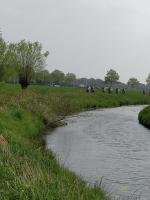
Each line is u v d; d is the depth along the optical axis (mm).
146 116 47719
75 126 42781
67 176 17672
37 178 14148
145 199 17062
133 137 35719
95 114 60031
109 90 104562
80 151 27594
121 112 66250
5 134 22375
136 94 117062
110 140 33500
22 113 36562
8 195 12297
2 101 40625
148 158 26016
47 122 41000
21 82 80688
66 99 66375
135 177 20797
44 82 148750
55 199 12492
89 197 14641
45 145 29000
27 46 79500
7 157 16469
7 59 71375
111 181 19797
